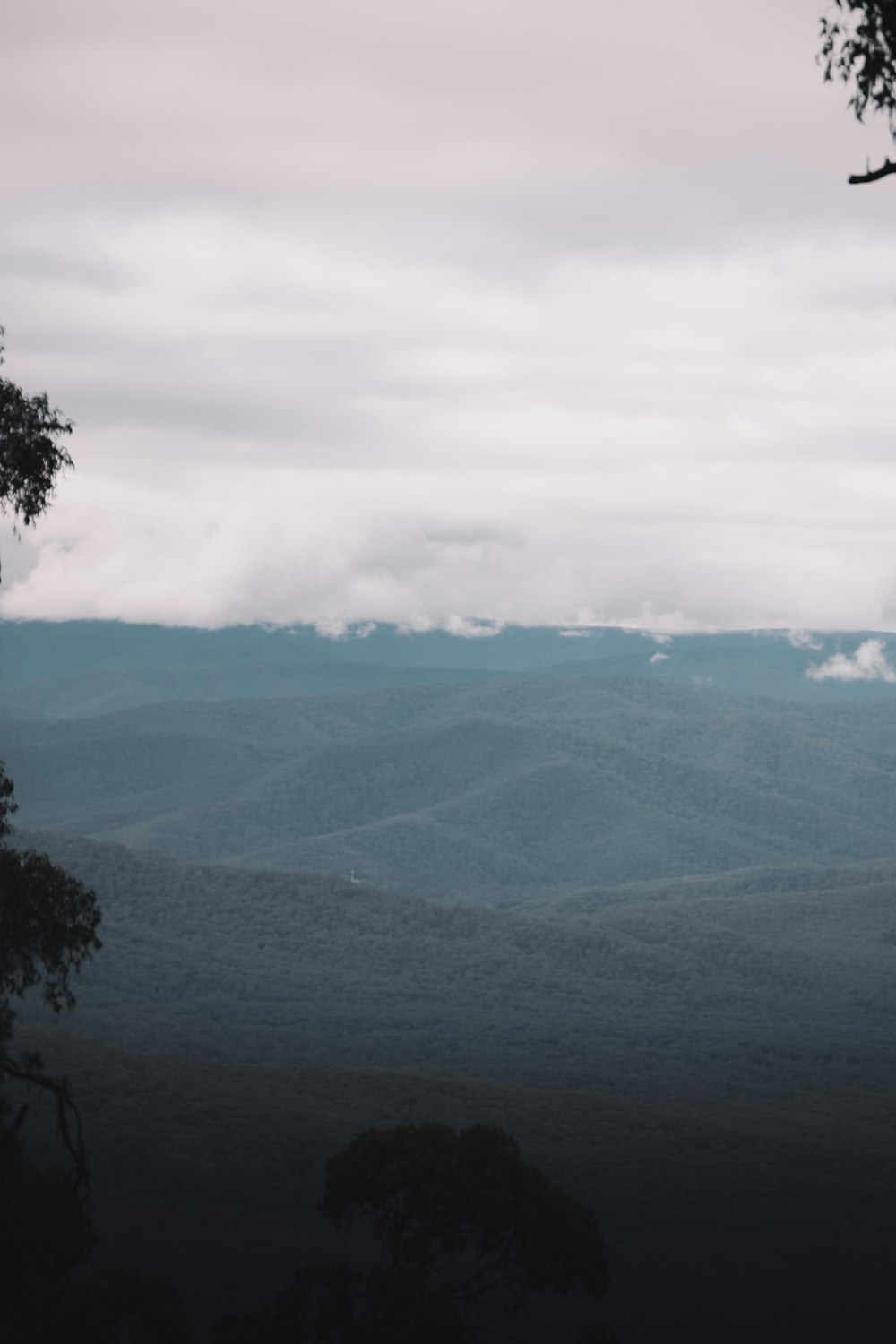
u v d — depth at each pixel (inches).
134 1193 3425.2
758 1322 2832.2
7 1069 1111.0
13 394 1059.9
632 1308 2869.1
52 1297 1104.2
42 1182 1115.3
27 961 1108.5
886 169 639.8
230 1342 1214.3
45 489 1080.2
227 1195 3602.4
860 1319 2920.8
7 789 1147.9
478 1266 1676.9
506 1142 1339.8
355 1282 1246.9
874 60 711.1
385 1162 1299.2
